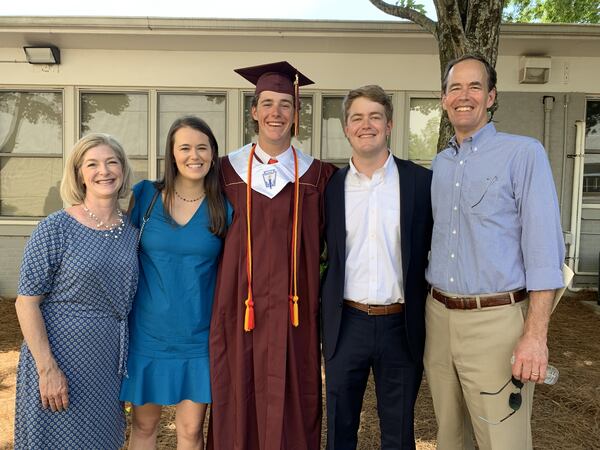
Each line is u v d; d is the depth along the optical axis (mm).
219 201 2473
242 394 2465
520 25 6090
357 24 6066
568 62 6910
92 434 2199
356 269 2461
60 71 6750
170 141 2412
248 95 6914
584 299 7074
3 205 7008
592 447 3250
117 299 2238
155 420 2510
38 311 2111
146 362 2357
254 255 2510
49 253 2119
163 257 2361
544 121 6969
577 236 7184
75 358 2150
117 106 6895
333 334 2469
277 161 2646
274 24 6059
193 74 6805
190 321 2389
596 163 7242
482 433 2277
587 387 4164
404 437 2521
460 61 2312
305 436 2568
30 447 2113
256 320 2502
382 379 2525
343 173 2602
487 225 2189
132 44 6547
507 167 2180
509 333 2172
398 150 6969
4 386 4172
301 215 2584
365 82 6848
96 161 2203
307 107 6926
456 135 2375
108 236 2236
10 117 6895
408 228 2436
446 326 2338
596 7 10812
